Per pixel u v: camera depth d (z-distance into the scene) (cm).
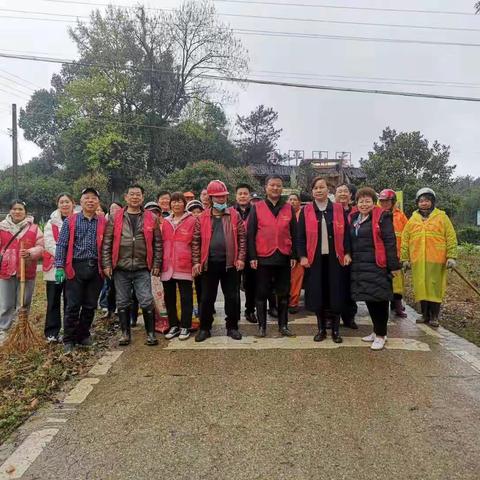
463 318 722
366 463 315
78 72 3731
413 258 670
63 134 3622
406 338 596
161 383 452
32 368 511
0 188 3528
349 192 692
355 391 429
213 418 380
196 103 3444
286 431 358
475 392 427
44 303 895
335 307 568
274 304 721
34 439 354
